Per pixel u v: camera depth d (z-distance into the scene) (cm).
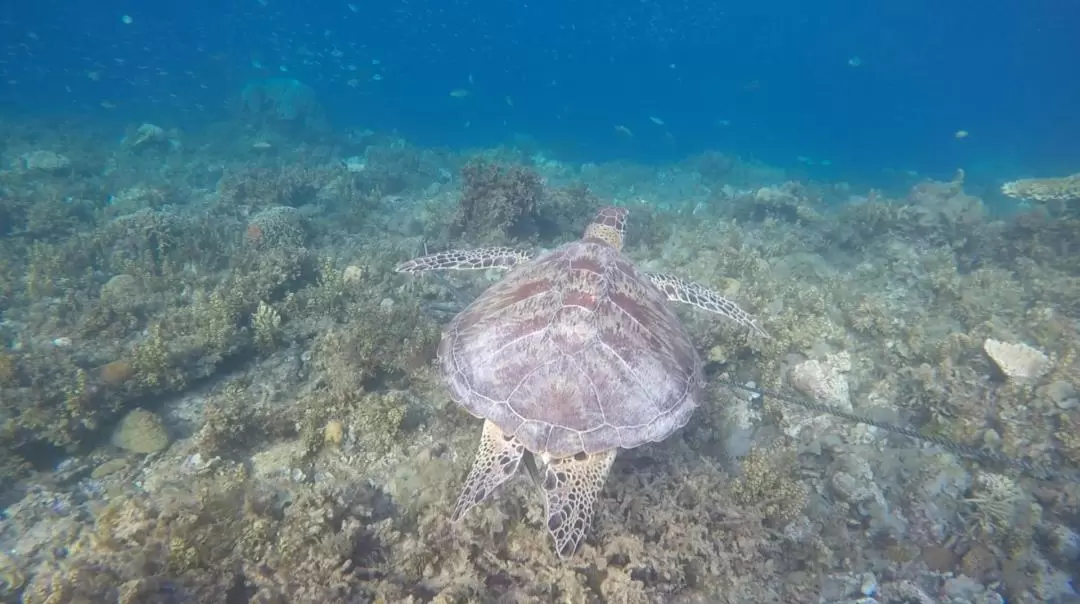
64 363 142
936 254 246
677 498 119
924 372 161
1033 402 148
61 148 435
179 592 97
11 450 123
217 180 376
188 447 131
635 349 110
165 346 145
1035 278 222
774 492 123
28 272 197
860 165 727
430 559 108
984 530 127
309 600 97
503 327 113
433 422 140
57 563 104
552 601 105
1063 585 118
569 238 264
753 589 112
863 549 124
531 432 104
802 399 158
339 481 125
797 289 203
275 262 186
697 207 381
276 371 156
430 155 521
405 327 158
